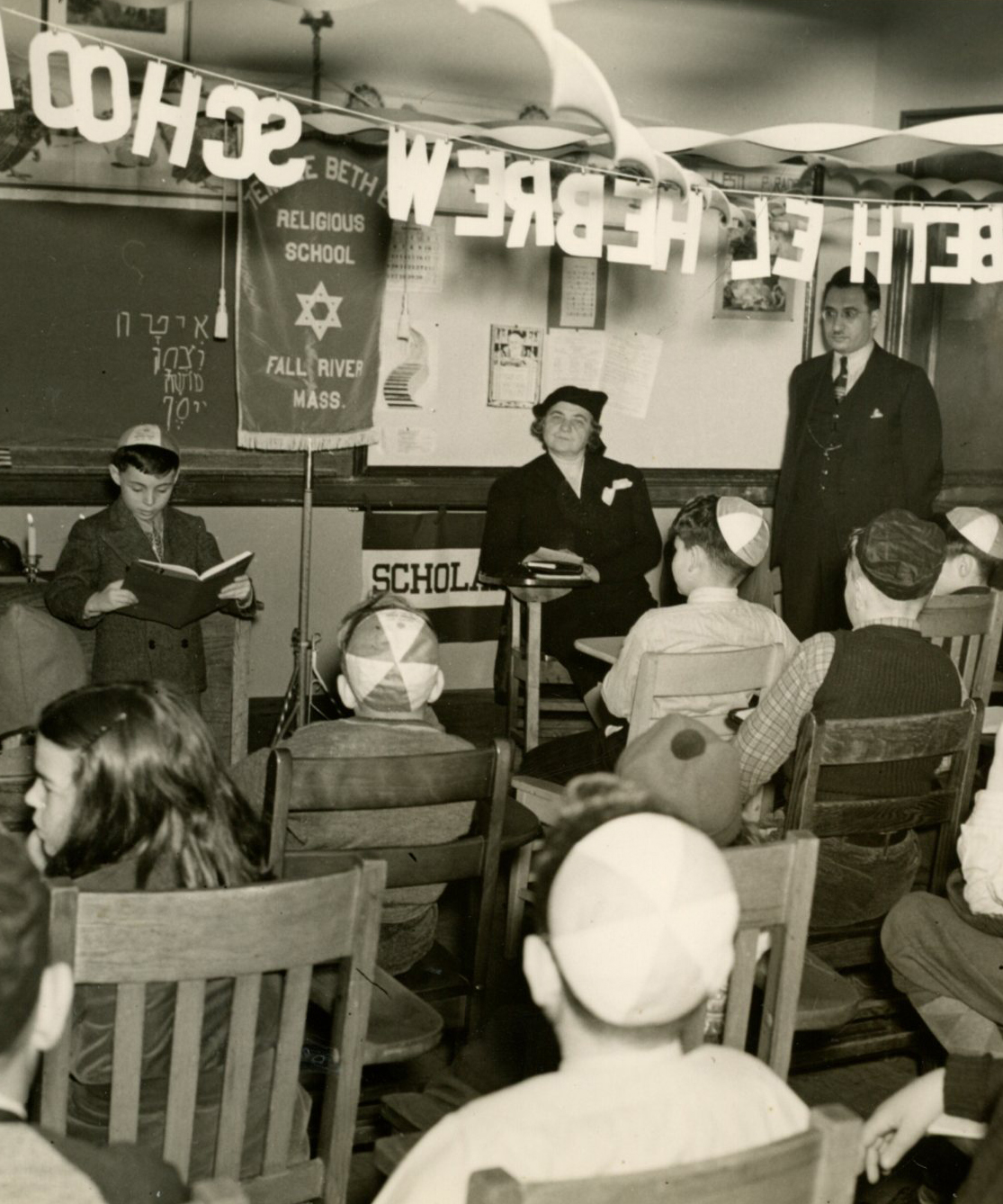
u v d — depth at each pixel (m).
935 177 6.80
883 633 2.89
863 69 6.99
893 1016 2.85
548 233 3.75
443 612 6.54
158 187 5.77
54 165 5.64
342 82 6.03
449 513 6.47
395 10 6.05
